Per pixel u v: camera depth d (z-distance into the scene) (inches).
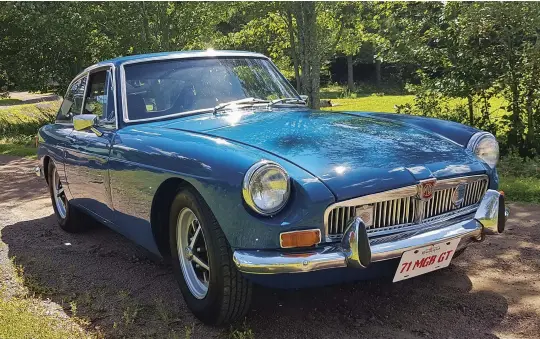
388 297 129.3
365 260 96.9
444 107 427.8
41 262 165.9
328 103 901.2
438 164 114.7
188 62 158.6
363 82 2076.8
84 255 172.2
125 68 154.3
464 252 160.2
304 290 133.7
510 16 347.6
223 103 149.9
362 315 120.2
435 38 396.5
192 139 119.0
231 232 101.3
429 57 395.5
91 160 153.6
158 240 132.2
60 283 147.2
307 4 474.6
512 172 297.0
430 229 108.8
